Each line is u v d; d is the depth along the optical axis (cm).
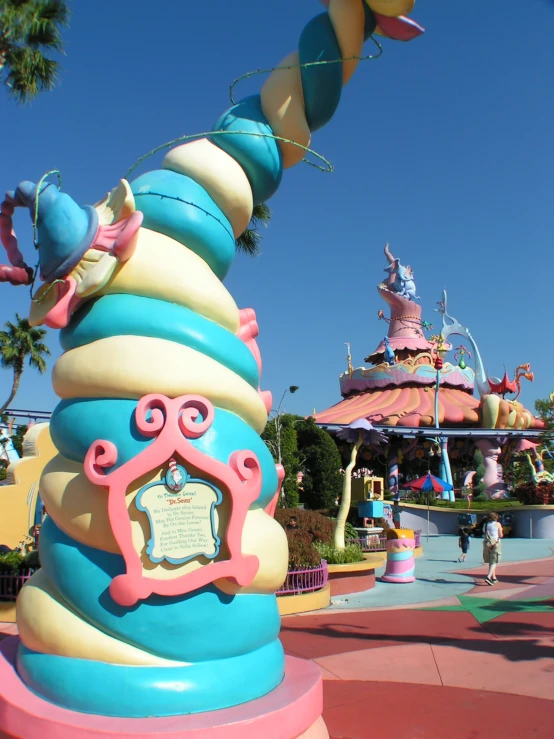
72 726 359
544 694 621
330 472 2889
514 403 4606
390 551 1416
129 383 423
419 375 5072
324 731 438
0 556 1055
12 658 463
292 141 529
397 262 5834
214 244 497
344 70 555
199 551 410
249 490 428
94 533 410
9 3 1485
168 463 412
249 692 405
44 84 1573
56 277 458
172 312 454
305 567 1118
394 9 522
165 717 374
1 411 2752
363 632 905
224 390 448
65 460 445
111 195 489
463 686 650
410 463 4828
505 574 1512
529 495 2708
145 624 395
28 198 468
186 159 507
